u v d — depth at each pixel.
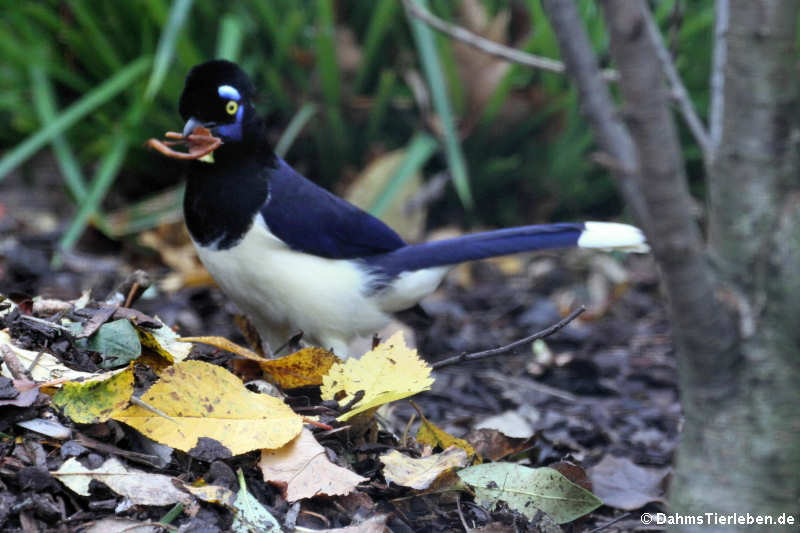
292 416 5.33
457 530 5.38
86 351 5.85
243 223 6.67
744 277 4.20
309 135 13.66
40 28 13.71
